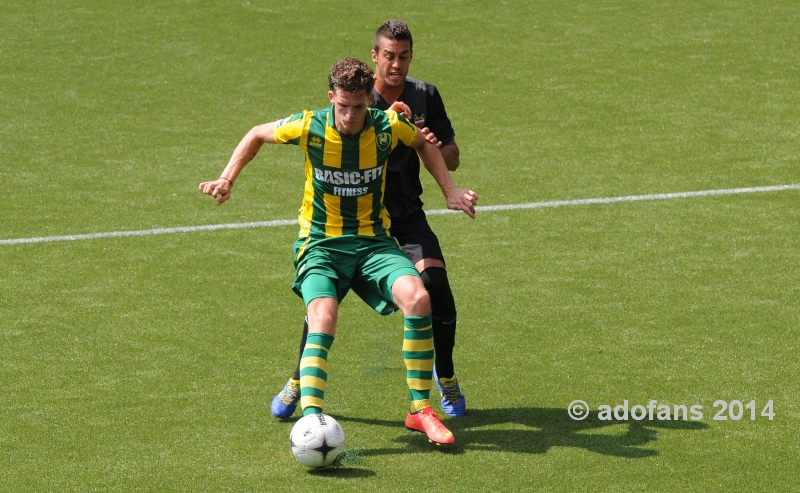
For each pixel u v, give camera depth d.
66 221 28.11
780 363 20.03
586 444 17.05
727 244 26.56
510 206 29.36
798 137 34.72
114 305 22.94
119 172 31.75
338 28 44.56
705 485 15.73
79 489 15.54
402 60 17.97
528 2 47.28
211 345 20.98
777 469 16.20
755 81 39.66
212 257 25.80
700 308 22.72
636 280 24.31
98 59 41.50
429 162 17.48
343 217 17.16
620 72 40.53
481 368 20.03
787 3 47.25
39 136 34.59
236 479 15.85
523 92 38.84
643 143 34.34
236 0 47.34
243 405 18.48
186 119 36.34
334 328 16.55
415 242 18.06
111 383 19.25
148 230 27.55
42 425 17.58
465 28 44.66
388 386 19.41
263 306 22.92
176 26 44.53
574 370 19.89
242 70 40.66
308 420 15.89
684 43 43.16
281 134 16.91
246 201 29.66
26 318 22.22
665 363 20.12
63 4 46.75
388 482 15.78
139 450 16.77
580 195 30.17
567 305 22.94
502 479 15.89
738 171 31.97
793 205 29.28
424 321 16.64
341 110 16.08
